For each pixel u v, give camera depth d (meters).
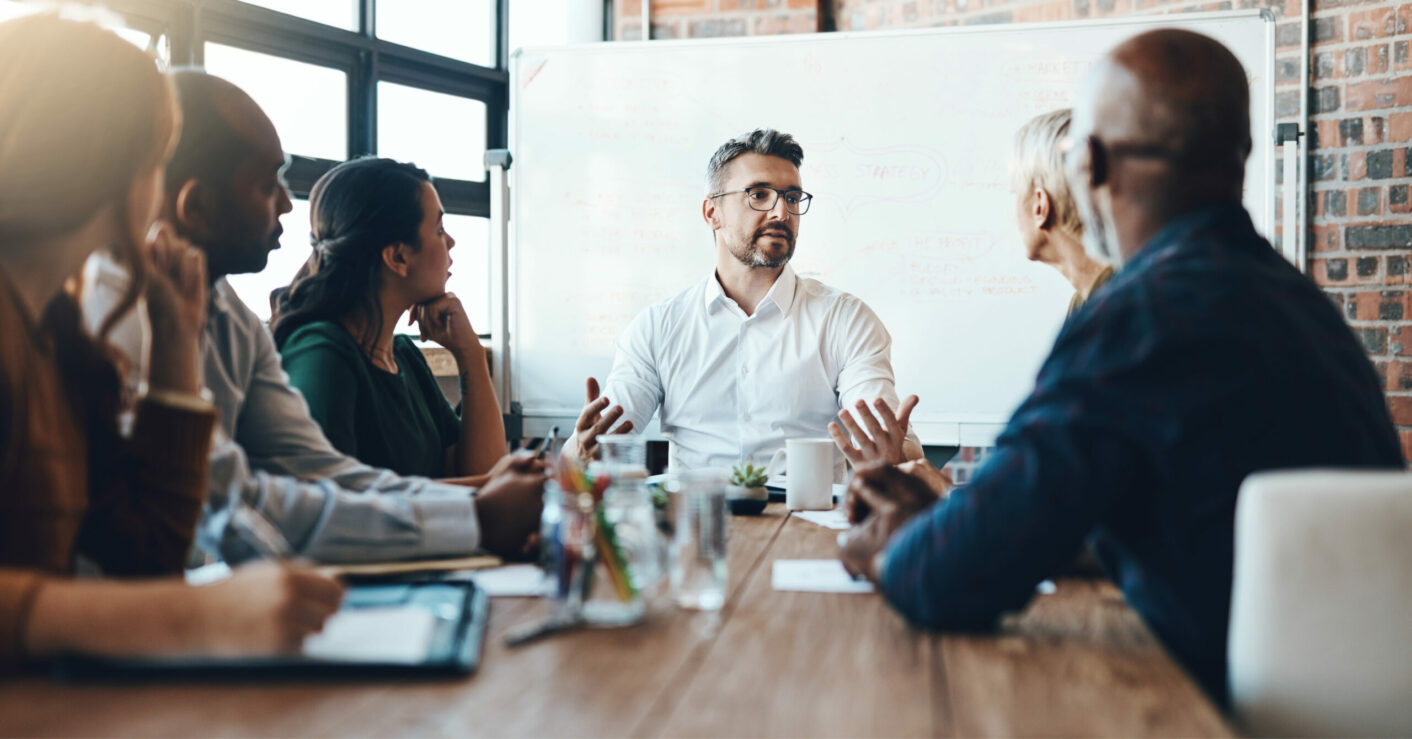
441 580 1.16
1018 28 3.21
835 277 3.35
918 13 3.55
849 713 0.76
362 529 1.20
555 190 3.50
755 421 2.50
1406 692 0.82
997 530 0.93
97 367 0.96
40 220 0.90
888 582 0.99
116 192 0.93
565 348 3.50
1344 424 0.95
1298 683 0.83
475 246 3.71
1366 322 2.97
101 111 0.91
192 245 1.29
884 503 1.16
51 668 0.82
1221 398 0.91
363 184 1.76
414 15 3.44
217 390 1.32
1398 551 0.82
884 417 1.75
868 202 3.32
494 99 3.72
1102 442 0.92
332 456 1.41
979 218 3.25
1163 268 0.97
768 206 2.46
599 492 1.02
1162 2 3.19
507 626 0.99
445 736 0.70
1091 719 0.75
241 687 0.79
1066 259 1.83
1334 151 3.00
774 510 1.75
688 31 3.70
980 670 0.86
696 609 1.07
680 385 2.56
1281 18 3.07
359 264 1.75
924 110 3.28
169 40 2.76
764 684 0.82
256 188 1.31
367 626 0.91
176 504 0.99
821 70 3.34
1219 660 0.95
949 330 3.28
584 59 3.48
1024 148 1.84
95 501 0.97
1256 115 3.07
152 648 0.76
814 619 1.03
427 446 1.86
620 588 0.99
